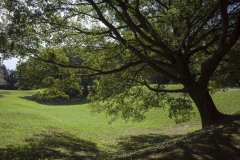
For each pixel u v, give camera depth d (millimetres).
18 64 15133
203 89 14445
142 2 15508
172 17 12609
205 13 13844
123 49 16375
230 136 10617
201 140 10609
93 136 24547
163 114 33875
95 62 17031
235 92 37812
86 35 15734
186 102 18234
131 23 12883
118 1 12555
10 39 12656
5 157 12469
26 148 14578
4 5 12000
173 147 10398
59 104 52250
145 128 29734
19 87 15859
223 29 11961
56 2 12938
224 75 18094
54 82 16141
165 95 19297
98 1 13672
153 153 10195
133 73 18297
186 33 13398
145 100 19938
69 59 16188
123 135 26312
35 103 51062
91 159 14141
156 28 14211
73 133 23547
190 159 9047
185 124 30000
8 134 17516
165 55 14727
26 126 21297
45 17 12914
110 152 17672
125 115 20828
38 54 14711
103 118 36031
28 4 12266
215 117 14445
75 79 16125
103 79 18812
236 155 9148
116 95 19922
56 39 14570
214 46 17312
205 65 13938
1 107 33312
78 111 42281
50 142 16969
